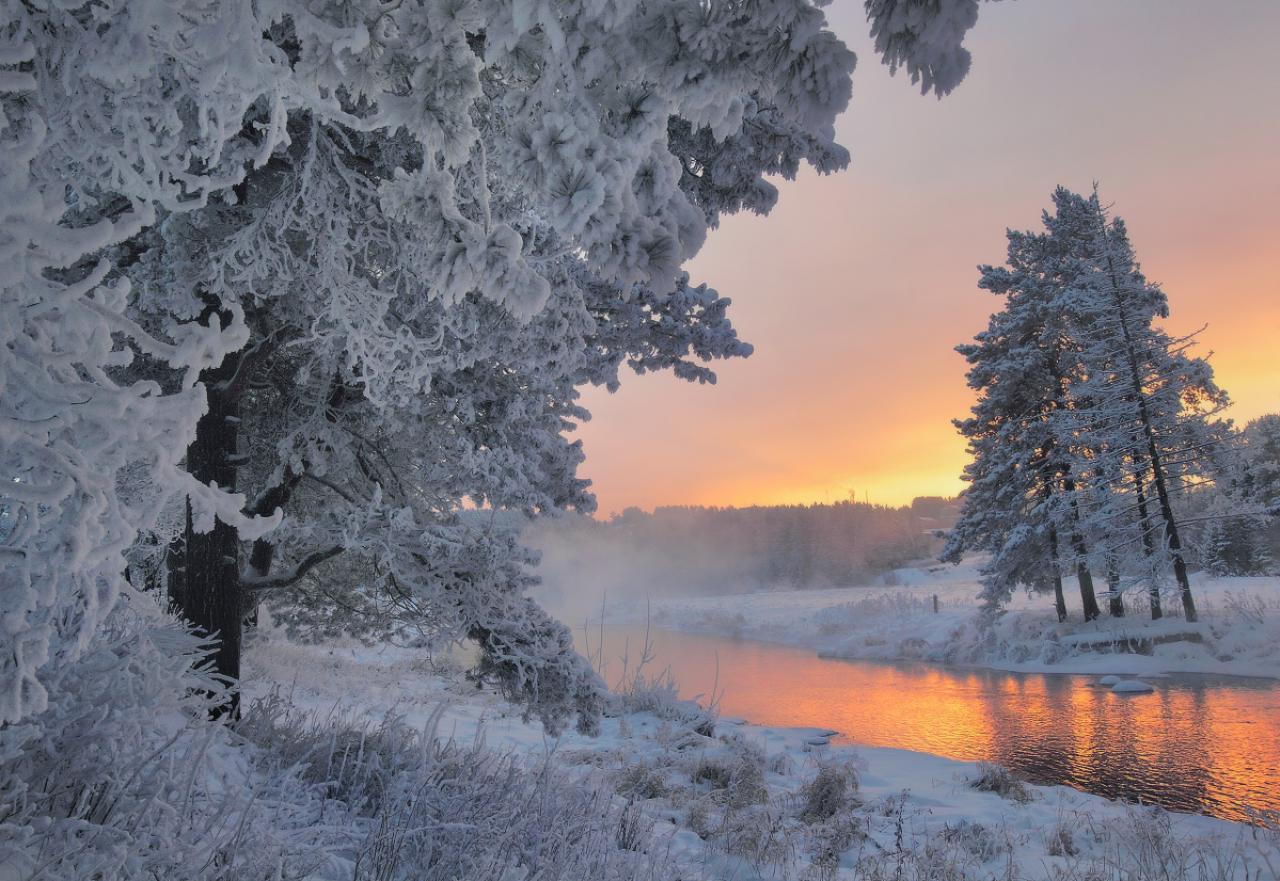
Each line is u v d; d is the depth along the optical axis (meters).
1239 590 32.34
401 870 3.80
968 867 6.59
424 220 1.74
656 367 9.28
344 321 4.75
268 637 15.99
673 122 7.21
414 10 1.48
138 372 6.37
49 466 1.35
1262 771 10.95
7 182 1.36
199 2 1.56
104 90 1.73
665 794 8.60
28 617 1.40
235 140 4.40
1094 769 11.64
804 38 1.26
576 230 1.44
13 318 1.38
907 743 13.98
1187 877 6.46
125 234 1.48
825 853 6.64
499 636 7.48
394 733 5.66
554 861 4.31
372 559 7.75
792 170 7.54
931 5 1.18
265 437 8.06
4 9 1.59
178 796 2.97
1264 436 40.09
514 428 7.77
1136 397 28.17
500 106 3.38
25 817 2.46
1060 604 29.38
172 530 6.09
